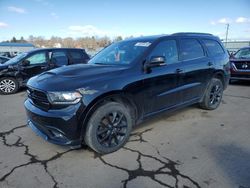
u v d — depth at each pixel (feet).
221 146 11.44
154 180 8.70
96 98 9.88
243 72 27.37
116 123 10.89
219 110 17.51
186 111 17.12
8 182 8.63
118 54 13.26
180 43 14.24
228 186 8.29
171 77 13.05
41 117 9.92
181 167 9.55
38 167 9.64
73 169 9.49
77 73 10.82
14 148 11.34
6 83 24.95
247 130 13.50
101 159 10.28
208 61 15.88
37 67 26.13
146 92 11.87
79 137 9.90
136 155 10.60
